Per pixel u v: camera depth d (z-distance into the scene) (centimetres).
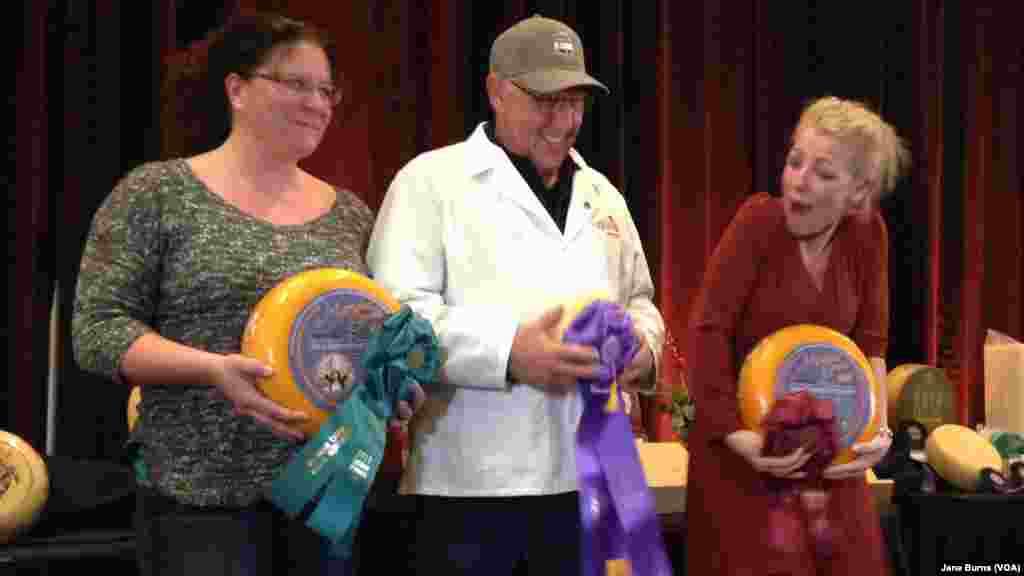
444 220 184
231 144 173
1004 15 416
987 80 416
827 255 195
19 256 289
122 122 304
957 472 267
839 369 186
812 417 180
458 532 178
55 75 299
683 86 387
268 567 162
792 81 392
